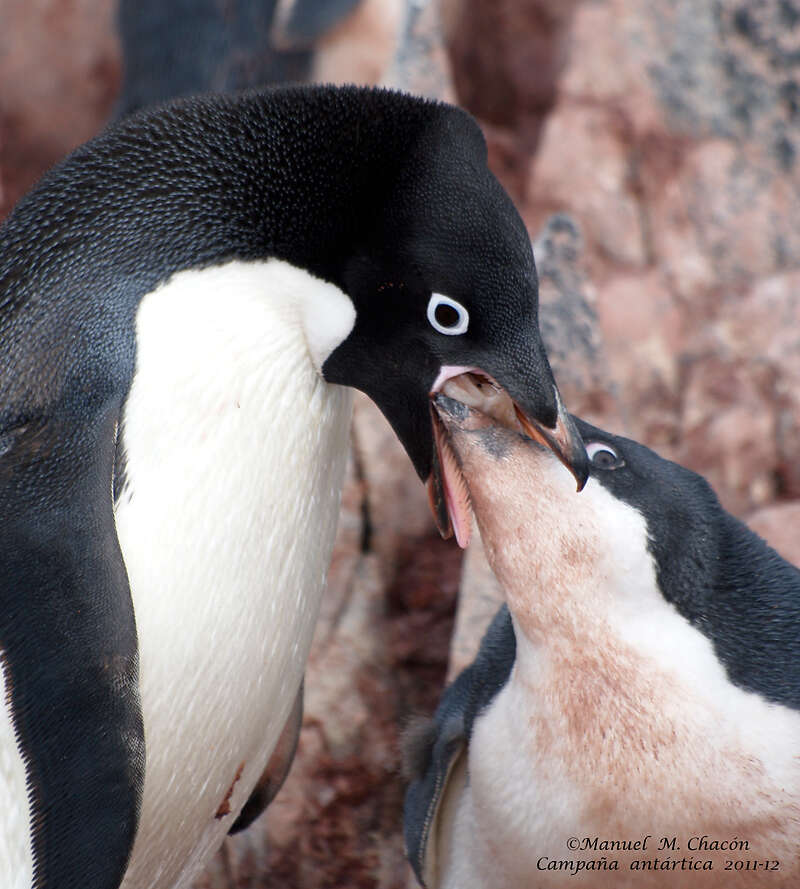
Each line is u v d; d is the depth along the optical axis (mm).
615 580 5945
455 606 9453
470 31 16078
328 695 9055
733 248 14594
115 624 5004
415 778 6953
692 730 5828
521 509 5984
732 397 13219
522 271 5488
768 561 6441
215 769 5934
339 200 5480
